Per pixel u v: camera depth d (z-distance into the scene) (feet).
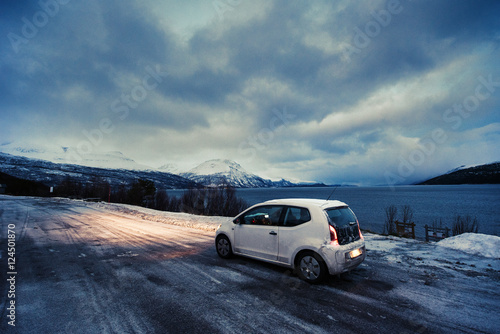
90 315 11.32
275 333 9.87
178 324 10.55
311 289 14.19
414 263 19.02
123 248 24.64
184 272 17.22
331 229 14.46
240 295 13.46
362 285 14.78
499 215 171.63
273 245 16.78
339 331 9.98
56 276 16.55
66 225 40.45
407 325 10.43
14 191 170.40
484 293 13.57
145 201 142.10
